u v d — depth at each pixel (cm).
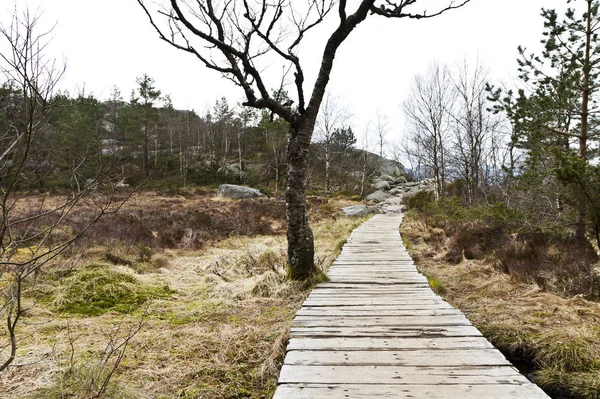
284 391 254
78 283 534
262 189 3244
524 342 399
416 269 711
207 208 1981
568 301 495
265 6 534
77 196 259
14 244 227
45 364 316
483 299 547
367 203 2997
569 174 579
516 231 810
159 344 376
